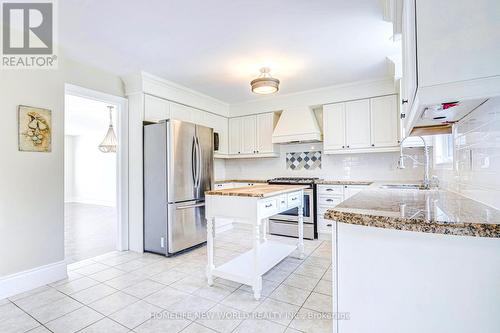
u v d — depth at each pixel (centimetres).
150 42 261
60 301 213
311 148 469
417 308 103
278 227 419
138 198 345
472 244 95
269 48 277
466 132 155
